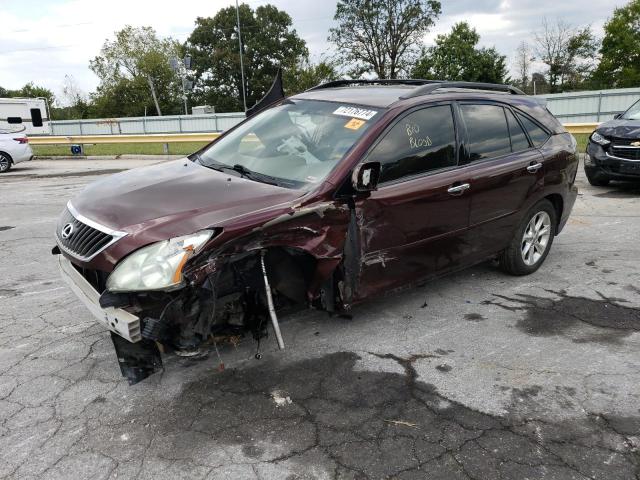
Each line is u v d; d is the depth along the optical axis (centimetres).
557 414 302
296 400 312
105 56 7019
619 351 373
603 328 407
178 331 300
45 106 2939
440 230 406
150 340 306
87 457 264
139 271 279
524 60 6112
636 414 303
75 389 322
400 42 6000
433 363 355
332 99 431
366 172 332
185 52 7556
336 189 340
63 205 895
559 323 416
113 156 1989
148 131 3030
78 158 1989
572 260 563
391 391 322
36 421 291
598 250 596
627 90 2544
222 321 326
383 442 277
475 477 253
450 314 430
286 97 485
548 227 524
